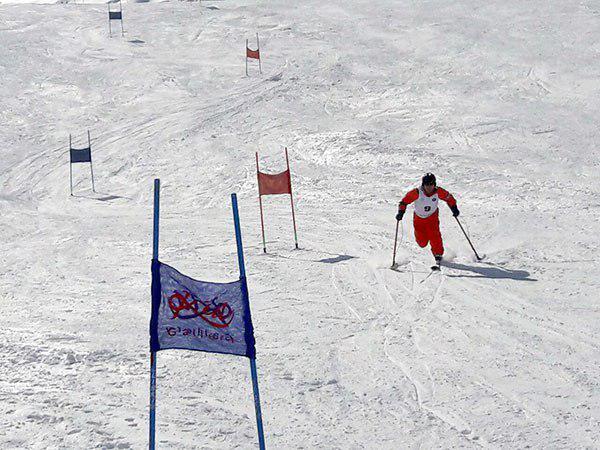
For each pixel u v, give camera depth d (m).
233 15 91.94
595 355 15.70
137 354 17.11
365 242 27.72
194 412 13.58
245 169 43.81
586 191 31.53
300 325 18.84
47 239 33.69
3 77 74.50
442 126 45.09
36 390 14.98
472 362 15.67
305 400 14.09
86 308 21.84
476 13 74.31
